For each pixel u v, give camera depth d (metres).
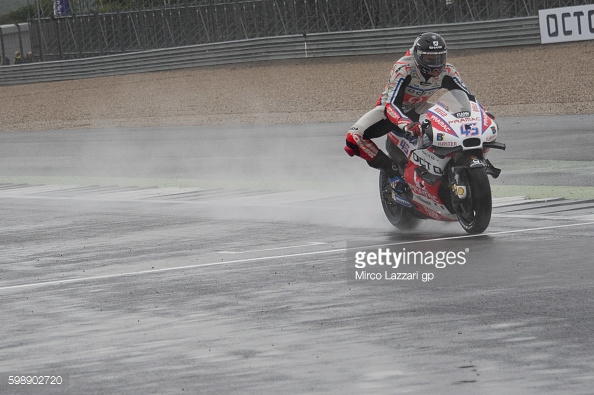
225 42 91.44
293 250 19.16
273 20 96.12
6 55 136.50
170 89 78.75
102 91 84.44
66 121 66.00
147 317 14.24
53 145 50.66
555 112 46.66
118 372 11.44
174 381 10.93
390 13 87.38
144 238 21.97
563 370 10.57
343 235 20.58
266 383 10.66
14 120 70.06
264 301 14.80
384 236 20.09
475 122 18.50
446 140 18.44
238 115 58.66
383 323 13.01
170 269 18.00
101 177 35.50
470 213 18.84
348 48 83.69
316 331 12.80
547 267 15.97
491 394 9.93
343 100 60.16
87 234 23.14
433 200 19.42
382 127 20.25
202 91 74.62
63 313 14.89
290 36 86.88
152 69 97.00
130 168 37.84
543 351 11.30
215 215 24.84
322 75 74.81
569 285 14.59
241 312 14.16
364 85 66.25
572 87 54.00
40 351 12.67
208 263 18.36
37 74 104.94
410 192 19.95
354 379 10.63
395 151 20.33
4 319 14.77
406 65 19.42
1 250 21.58
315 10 92.94
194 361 11.71
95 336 13.30
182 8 104.31
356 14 91.25
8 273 18.75
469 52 75.56
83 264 19.19
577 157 31.75
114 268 18.52
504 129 42.06
